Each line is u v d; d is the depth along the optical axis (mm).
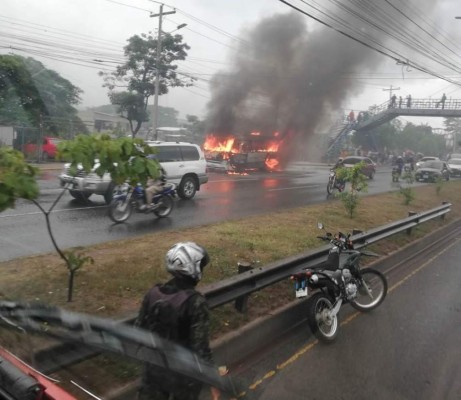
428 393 4023
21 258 6496
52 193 13461
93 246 7445
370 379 4211
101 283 5449
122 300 5027
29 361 2428
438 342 5125
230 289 4797
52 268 5949
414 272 8070
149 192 10453
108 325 2426
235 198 15461
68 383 2375
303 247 8297
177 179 13938
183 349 2363
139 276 5820
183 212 12070
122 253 7000
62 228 9195
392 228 9297
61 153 4281
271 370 4305
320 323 5027
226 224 10102
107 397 2346
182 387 2287
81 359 2391
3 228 8828
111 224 9922
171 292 2539
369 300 6117
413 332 5375
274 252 7750
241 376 4168
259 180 23297
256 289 5145
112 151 4262
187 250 2590
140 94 28359
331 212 12680
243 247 7898
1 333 2600
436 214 12367
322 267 5543
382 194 18719
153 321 2502
